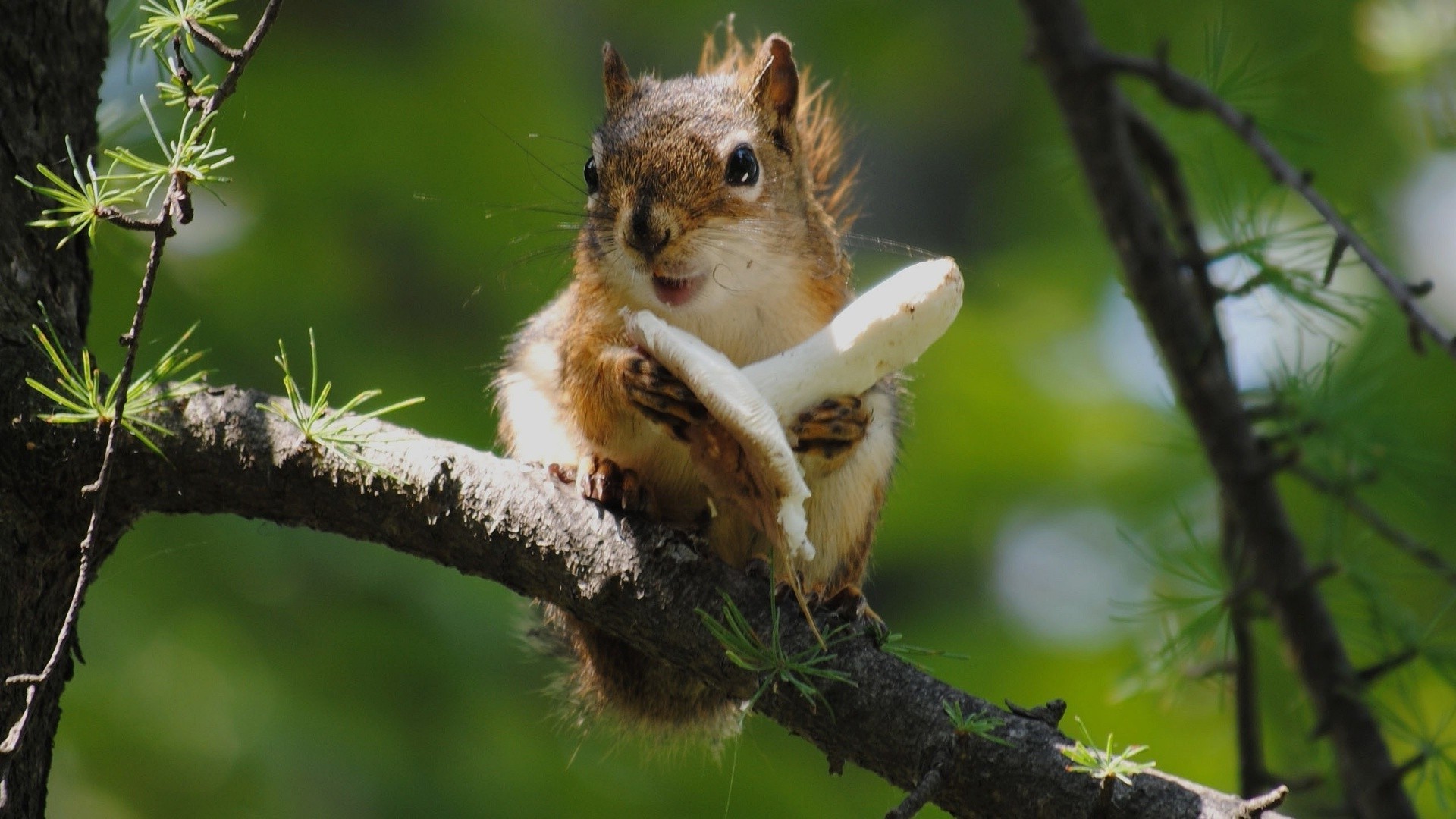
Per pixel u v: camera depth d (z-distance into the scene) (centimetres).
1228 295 991
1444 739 1270
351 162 1491
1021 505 1741
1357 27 1472
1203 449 1041
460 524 689
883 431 859
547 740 1256
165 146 606
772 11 1906
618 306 820
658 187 807
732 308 834
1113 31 1577
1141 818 589
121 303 1284
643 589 679
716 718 904
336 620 1280
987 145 2177
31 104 730
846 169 1997
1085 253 1847
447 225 1491
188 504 694
